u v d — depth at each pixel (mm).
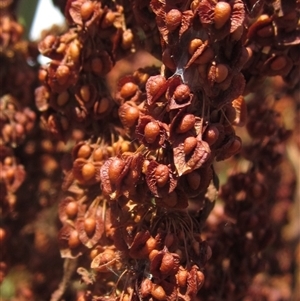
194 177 84
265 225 115
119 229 91
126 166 82
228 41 82
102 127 104
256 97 135
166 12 83
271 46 97
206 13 79
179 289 85
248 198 116
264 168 119
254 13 90
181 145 81
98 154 100
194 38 82
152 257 85
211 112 85
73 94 105
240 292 113
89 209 100
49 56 104
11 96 137
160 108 83
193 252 89
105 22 101
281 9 94
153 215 89
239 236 114
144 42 103
